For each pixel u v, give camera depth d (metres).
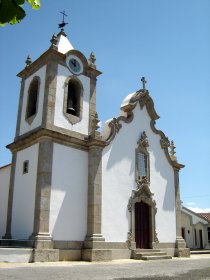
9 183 21.70
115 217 20.28
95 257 17.83
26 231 18.03
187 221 39.09
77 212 18.84
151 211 22.94
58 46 21.83
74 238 18.31
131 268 13.96
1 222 21.44
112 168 20.91
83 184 19.61
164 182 24.77
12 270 12.16
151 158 24.19
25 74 23.08
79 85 21.72
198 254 28.36
